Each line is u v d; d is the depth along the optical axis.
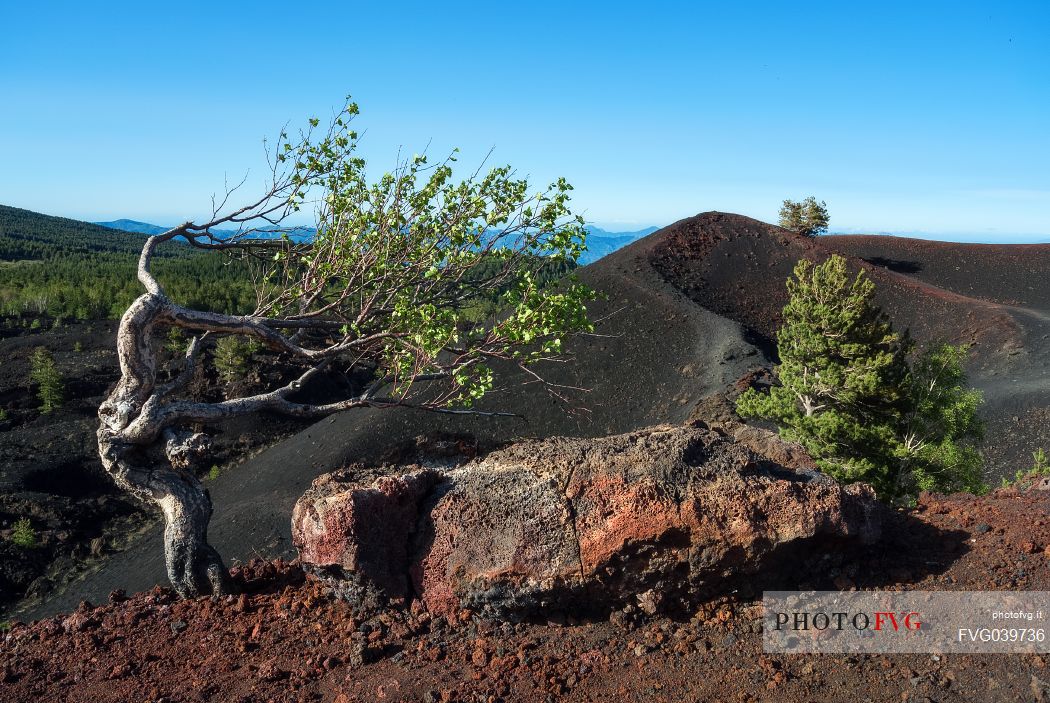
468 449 9.77
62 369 52.59
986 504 9.41
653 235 69.69
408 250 12.00
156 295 9.80
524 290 11.14
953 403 21.95
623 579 7.60
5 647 8.79
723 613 7.66
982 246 77.00
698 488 7.55
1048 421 34.38
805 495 7.51
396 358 11.61
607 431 37.81
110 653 8.23
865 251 75.44
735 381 38.72
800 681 6.72
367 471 9.15
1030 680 6.33
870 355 22.56
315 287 12.24
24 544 30.53
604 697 6.77
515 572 7.63
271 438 43.72
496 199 11.88
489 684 6.99
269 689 7.21
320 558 8.04
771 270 65.12
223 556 26.94
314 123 11.92
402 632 7.83
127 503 36.16
